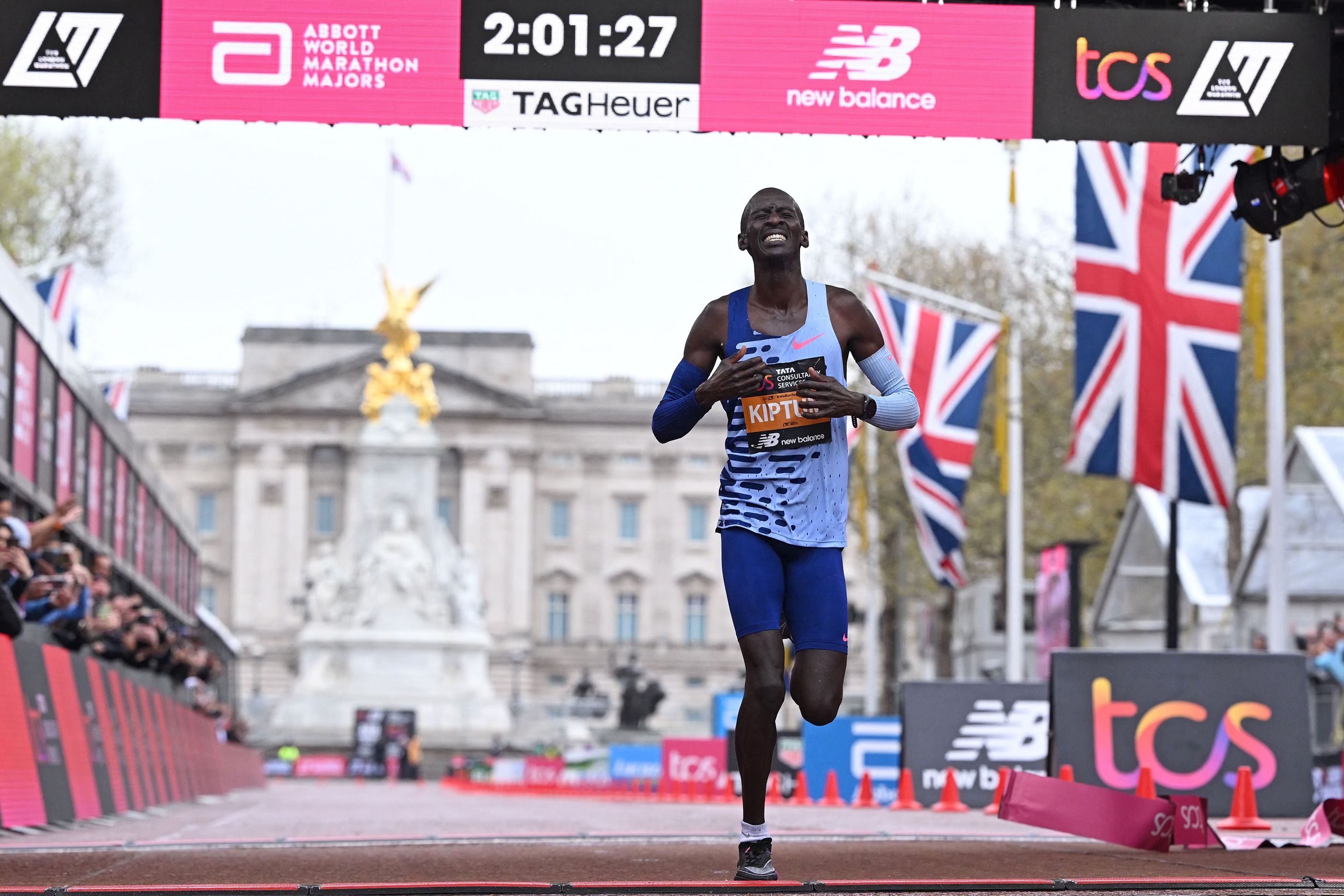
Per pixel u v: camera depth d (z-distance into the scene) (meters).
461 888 6.95
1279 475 27.77
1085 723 16.45
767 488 7.39
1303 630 35.25
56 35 11.19
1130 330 22.81
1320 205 13.06
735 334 7.60
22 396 22.39
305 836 14.30
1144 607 45.03
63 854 10.83
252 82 11.21
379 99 11.26
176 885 7.56
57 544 21.59
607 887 7.03
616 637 156.00
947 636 60.56
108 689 19.58
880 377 7.70
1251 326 40.03
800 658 7.34
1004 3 11.71
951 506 33.91
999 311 50.09
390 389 100.81
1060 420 49.84
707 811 24.44
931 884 7.06
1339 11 11.72
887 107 11.51
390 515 100.00
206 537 151.75
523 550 152.38
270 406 150.38
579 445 158.00
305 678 98.62
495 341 156.62
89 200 51.34
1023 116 11.55
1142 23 11.66
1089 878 7.70
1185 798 10.48
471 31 11.29
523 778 75.81
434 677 97.94
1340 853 9.91
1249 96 11.70
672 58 11.38
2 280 20.66
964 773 23.34
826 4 11.48
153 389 154.00
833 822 18.05
